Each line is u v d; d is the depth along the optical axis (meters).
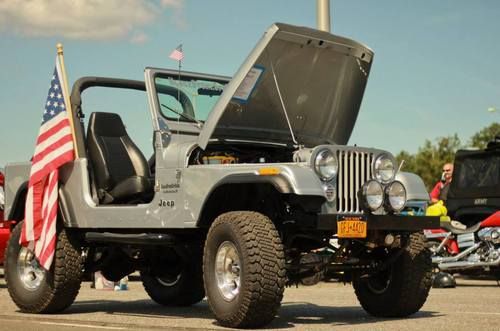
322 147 6.69
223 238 6.55
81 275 8.02
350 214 6.66
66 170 8.15
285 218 6.87
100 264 8.26
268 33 6.90
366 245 6.98
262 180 6.43
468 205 15.12
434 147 61.12
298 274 7.05
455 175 15.41
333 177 6.71
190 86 7.96
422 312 7.91
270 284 6.27
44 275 7.99
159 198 7.28
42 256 7.92
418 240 7.36
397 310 7.35
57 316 7.74
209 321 7.11
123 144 8.38
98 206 7.80
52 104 8.37
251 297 6.26
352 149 6.86
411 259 7.28
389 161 7.02
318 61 7.42
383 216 6.74
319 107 7.73
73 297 8.03
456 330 6.27
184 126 7.65
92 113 8.30
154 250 7.98
